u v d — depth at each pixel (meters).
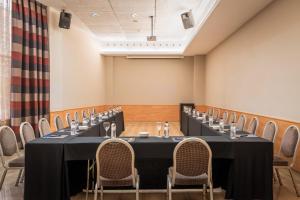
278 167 3.66
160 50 12.12
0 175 4.64
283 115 5.17
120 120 9.51
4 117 6.00
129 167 2.90
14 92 6.18
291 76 4.87
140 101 13.34
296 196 3.76
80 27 9.55
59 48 8.01
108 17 8.16
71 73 8.94
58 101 7.97
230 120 7.56
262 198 3.38
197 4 6.98
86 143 3.34
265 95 5.98
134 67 13.29
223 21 6.84
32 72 6.78
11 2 6.09
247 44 7.06
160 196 3.78
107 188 3.87
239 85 7.73
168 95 13.34
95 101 11.55
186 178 2.96
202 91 12.73
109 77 13.12
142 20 8.52
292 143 3.66
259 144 3.39
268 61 5.82
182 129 9.90
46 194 3.30
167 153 3.37
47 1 6.88
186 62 13.24
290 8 4.89
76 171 3.90
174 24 9.02
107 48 12.17
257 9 5.98
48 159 3.31
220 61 9.84
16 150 4.00
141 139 3.60
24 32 6.50
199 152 2.88
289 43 4.94
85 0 6.67
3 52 5.95
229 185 3.47
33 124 6.80
